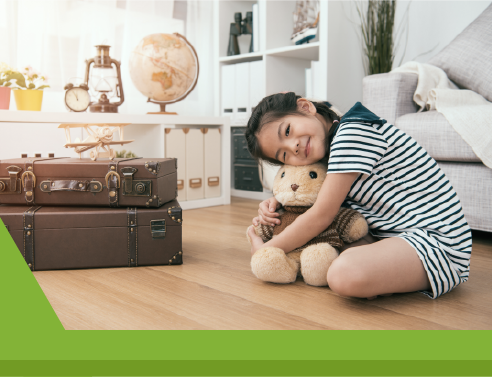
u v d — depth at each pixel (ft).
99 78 7.59
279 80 8.77
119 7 8.22
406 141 3.52
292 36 8.66
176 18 9.04
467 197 5.14
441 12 8.21
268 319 2.93
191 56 7.60
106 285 3.65
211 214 7.09
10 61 7.20
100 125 4.76
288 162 3.67
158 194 4.25
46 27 7.50
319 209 3.38
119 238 4.14
